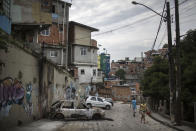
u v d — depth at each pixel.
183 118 18.69
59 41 43.25
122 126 15.30
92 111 18.77
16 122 13.05
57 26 43.28
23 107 14.28
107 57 79.00
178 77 16.23
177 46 16.27
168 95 23.08
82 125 15.11
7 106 11.73
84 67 49.12
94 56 51.56
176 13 16.25
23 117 14.26
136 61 111.81
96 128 13.79
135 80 100.62
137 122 18.56
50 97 22.17
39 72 18.19
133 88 77.00
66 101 18.81
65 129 12.96
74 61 47.09
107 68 78.62
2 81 11.07
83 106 18.94
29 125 13.89
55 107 18.64
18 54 13.36
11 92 12.30
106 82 79.81
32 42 24.91
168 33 17.70
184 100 18.75
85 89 48.78
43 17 26.36
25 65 14.75
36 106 17.25
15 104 12.91
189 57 20.66
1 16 14.09
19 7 25.06
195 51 20.80
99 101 33.84
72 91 38.00
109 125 15.52
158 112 28.14
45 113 19.92
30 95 15.75
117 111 30.59
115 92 75.94
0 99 10.81
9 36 11.77
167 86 23.34
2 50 10.97
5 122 11.45
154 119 21.89
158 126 16.47
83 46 48.84
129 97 72.25
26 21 25.23
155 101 33.19
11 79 12.27
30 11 25.55
